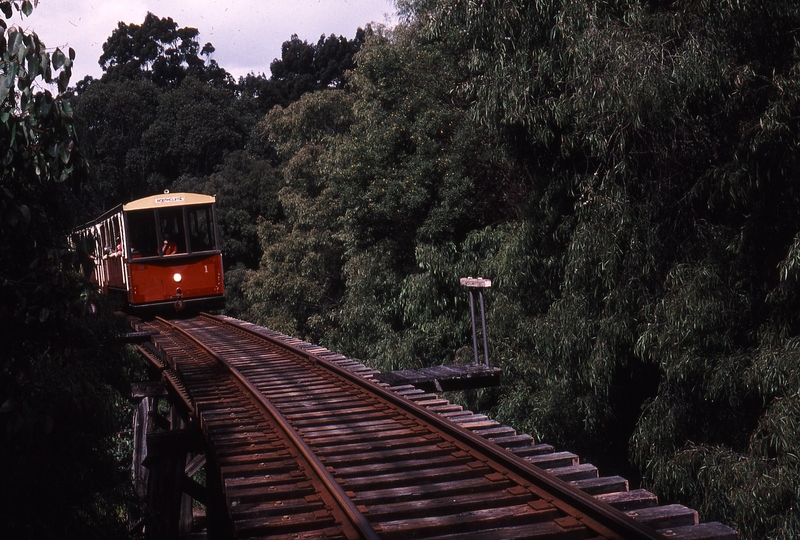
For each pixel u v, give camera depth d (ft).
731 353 37.83
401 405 29.66
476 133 67.82
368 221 76.02
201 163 180.86
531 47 44.96
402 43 77.97
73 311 16.63
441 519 16.96
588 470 20.10
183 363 44.52
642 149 40.32
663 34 36.86
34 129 14.05
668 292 38.93
